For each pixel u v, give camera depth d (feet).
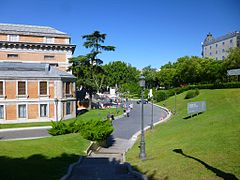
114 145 95.04
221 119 89.30
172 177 41.47
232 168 40.63
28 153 62.54
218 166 42.60
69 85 157.79
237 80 197.67
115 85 450.30
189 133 78.95
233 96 146.61
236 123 77.10
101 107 217.15
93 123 93.50
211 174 39.47
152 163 52.70
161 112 182.80
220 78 223.71
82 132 88.84
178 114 147.23
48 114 147.23
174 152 58.13
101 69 198.59
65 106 152.66
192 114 123.95
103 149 88.33
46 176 46.34
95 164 59.77
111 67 456.86
